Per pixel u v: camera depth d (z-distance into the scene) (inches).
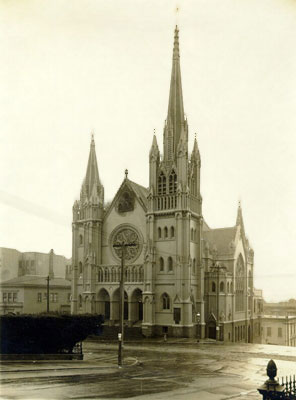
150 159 4244.6
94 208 4517.7
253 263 5605.3
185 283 3964.1
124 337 4023.1
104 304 4453.7
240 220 5344.5
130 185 4397.1
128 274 4276.6
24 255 6407.5
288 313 7342.5
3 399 1209.4
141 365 2273.6
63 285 5280.5
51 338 2346.2
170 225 4099.4
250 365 2353.6
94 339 3951.8
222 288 4547.2
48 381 1573.6
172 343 3592.5
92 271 4411.9
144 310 4055.1
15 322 2269.9
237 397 1391.5
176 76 4461.1
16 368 1851.6
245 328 5167.3
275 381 1018.1
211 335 4436.5
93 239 4475.9
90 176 4736.7
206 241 4822.8
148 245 4128.9
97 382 1609.3
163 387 1547.7
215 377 1886.1
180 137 4165.8
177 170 4119.1
